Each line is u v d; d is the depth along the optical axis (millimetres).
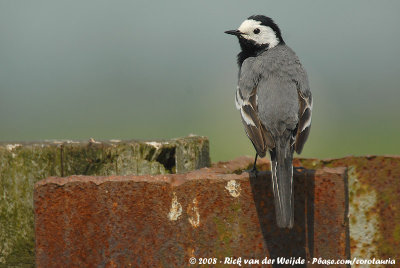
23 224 10469
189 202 9133
